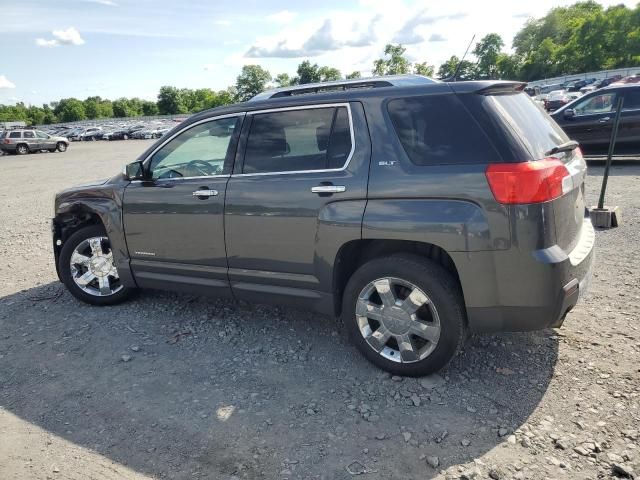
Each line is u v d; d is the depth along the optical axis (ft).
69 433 10.11
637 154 36.94
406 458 8.95
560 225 10.11
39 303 16.85
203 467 9.00
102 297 16.15
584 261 10.56
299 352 12.84
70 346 13.74
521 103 11.25
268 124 12.54
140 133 185.68
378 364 11.62
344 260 11.91
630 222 22.35
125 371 12.34
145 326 14.71
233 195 12.75
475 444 9.18
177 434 9.91
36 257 22.72
